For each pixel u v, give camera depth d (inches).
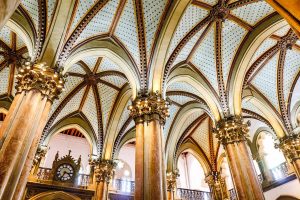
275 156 577.9
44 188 491.5
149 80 378.0
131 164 754.2
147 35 397.4
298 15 113.1
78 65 492.7
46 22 339.0
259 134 626.5
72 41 352.5
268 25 405.4
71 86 531.5
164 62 388.5
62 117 563.2
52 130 543.2
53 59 325.1
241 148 397.1
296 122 497.4
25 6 354.0
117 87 544.4
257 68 485.4
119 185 641.6
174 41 411.8
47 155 679.7
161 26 393.7
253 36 426.9
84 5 358.3
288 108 509.4
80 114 583.8
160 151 308.7
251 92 514.9
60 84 318.7
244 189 361.7
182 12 375.9
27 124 262.2
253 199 350.0
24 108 270.5
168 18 380.5
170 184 575.5
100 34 397.1
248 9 402.6
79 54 370.9
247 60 437.7
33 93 286.4
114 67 482.3
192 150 701.9
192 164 818.8
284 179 535.8
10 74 506.9
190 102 567.5
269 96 519.8
